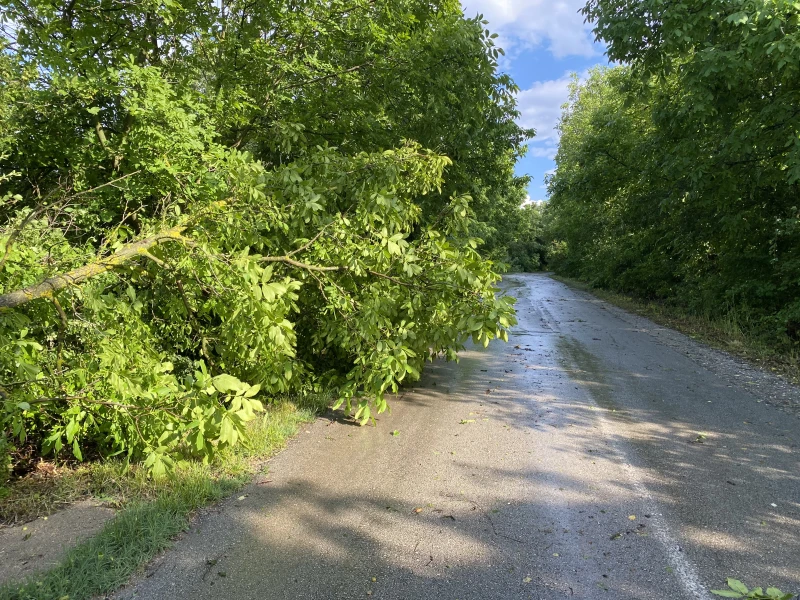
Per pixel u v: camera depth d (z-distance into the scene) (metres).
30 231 3.62
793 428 4.89
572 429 4.93
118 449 4.16
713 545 2.90
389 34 7.34
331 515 3.28
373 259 5.14
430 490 3.64
